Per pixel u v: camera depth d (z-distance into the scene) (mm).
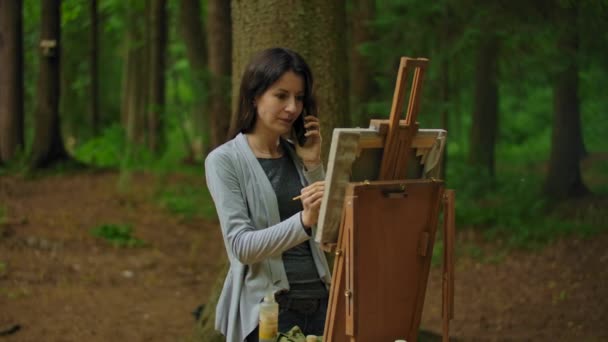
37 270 8523
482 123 14625
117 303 7738
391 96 10328
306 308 3229
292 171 3281
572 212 11664
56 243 9680
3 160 14375
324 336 2955
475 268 9375
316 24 5238
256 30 5230
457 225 11055
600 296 7773
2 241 9336
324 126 5277
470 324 7352
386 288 2994
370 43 10336
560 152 12891
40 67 14500
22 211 11070
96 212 11641
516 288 8461
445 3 9773
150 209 12367
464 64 11422
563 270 8844
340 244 2869
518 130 22875
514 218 11008
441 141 3104
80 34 24141
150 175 15023
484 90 14438
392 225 2949
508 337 6852
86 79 25469
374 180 2953
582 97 13883
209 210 12656
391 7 10766
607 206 11852
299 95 3133
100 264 9164
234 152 3160
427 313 7824
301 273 3219
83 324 6938
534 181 14273
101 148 17562
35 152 14469
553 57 9836
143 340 6656
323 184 2908
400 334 3102
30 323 6812
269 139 3238
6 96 14398
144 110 19719
